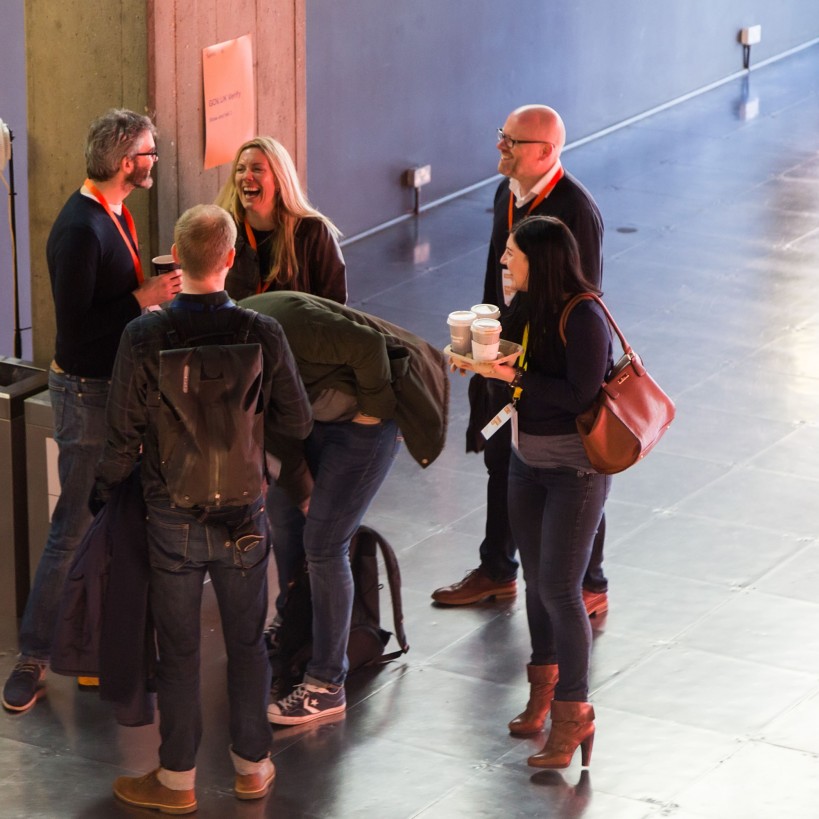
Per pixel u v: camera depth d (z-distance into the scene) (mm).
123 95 13375
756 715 12258
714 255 26312
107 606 10578
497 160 31469
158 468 10352
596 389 10914
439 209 29391
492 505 14117
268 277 12797
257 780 11148
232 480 10227
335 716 12305
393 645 13531
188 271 10273
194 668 10797
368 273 25500
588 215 13055
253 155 12555
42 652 12625
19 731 12133
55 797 11211
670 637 13570
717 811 10938
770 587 14547
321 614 12156
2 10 22609
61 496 12586
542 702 12062
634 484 17031
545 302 10961
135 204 13648
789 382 20375
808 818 10844
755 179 31266
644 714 12289
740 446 18172
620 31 34531
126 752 11836
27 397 13602
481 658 13320
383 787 11312
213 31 13859
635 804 11039
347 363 11391
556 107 32812
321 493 11906
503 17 30469
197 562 10531
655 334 22312
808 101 37938
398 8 27375
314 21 25406
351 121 26859
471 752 11797
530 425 11297
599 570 13930
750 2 40312
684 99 37969
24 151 23594
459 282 25156
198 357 10062
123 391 10180
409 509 16594
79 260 11664
